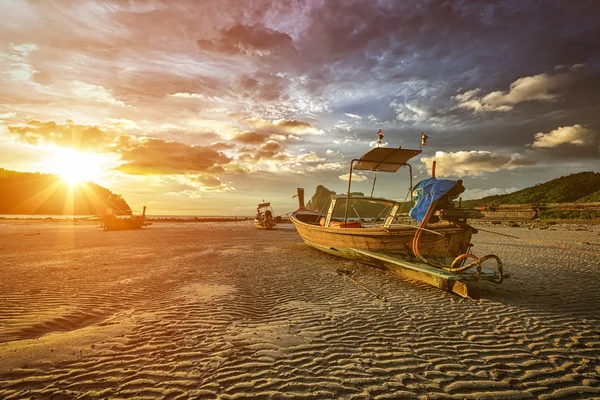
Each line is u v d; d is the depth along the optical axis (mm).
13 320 5391
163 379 3652
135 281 8586
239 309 6250
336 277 9398
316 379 3711
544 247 15641
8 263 11430
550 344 4738
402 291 7789
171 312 5961
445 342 4793
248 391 3445
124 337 4758
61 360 4004
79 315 5773
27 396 3264
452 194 7781
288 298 7141
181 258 12961
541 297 7156
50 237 22484
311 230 14414
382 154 11461
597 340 4887
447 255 8789
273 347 4531
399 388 3555
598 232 22828
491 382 3691
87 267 10695
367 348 4559
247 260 12578
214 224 49562
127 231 30359
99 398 3273
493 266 10680
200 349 4422
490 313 6125
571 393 3479
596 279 8828
